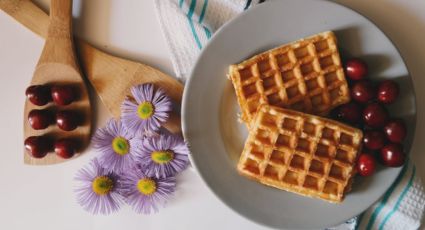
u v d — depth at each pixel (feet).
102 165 2.00
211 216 2.08
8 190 2.12
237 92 1.88
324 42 1.88
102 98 2.00
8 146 2.10
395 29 1.98
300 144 1.86
